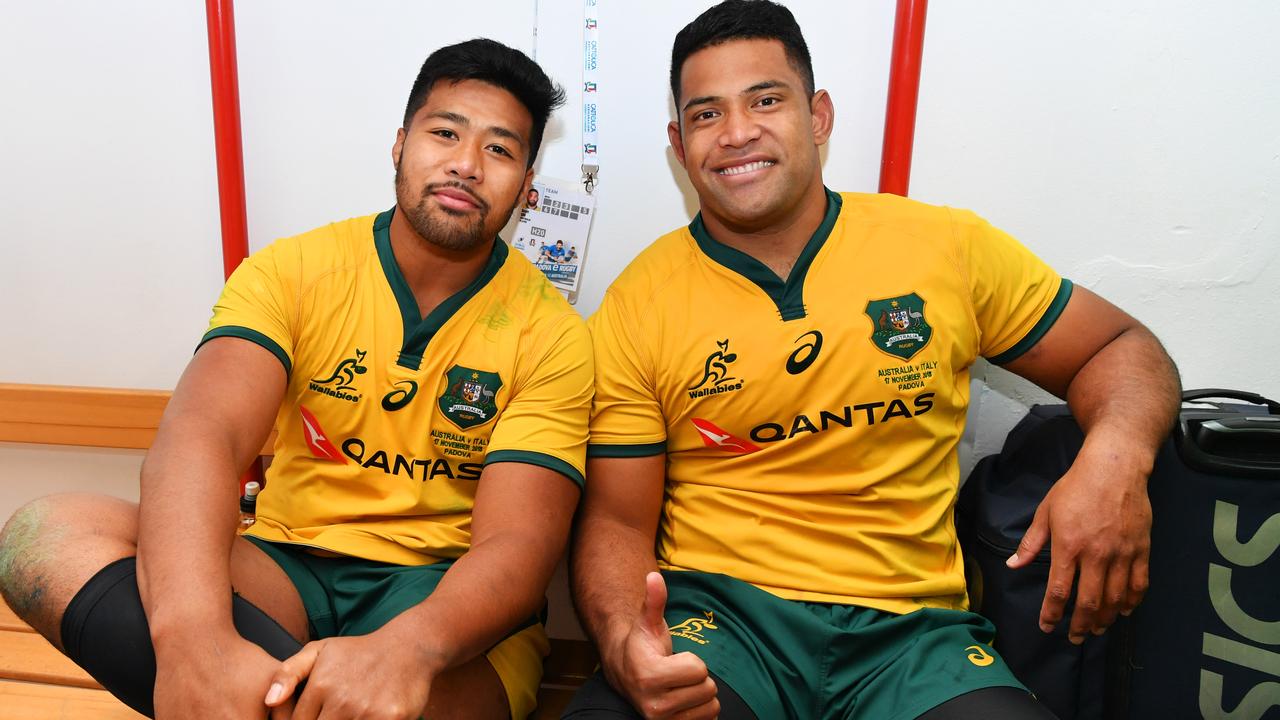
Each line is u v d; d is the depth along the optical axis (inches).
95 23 47.3
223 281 50.1
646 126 47.2
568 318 38.9
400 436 37.0
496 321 37.9
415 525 37.5
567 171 48.0
